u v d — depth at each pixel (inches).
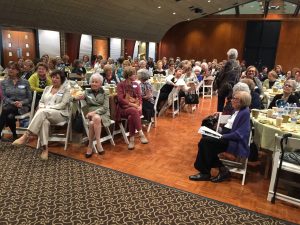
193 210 97.7
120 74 277.4
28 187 107.3
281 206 103.3
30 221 87.0
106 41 467.5
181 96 252.7
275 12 553.9
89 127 138.3
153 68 399.5
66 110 145.0
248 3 528.1
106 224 87.3
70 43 390.6
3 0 259.4
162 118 229.6
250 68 182.2
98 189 108.3
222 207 100.6
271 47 571.5
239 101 115.4
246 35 587.8
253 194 111.4
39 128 132.3
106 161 135.9
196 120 226.8
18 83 158.7
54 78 145.8
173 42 663.1
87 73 283.3
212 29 619.2
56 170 122.9
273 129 109.6
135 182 115.6
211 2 486.3
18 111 155.9
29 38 332.8
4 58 308.3
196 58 647.1
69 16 345.7
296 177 123.9
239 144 114.0
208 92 362.6
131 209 96.1
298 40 545.6
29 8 290.4
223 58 619.5
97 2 349.7
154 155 147.1
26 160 131.7
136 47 561.6
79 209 94.5
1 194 101.7
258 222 92.7
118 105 158.1
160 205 99.6
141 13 450.3
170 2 442.9
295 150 109.7
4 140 155.7
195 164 122.5
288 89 155.4
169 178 121.4
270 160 127.3
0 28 295.6
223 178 121.2
